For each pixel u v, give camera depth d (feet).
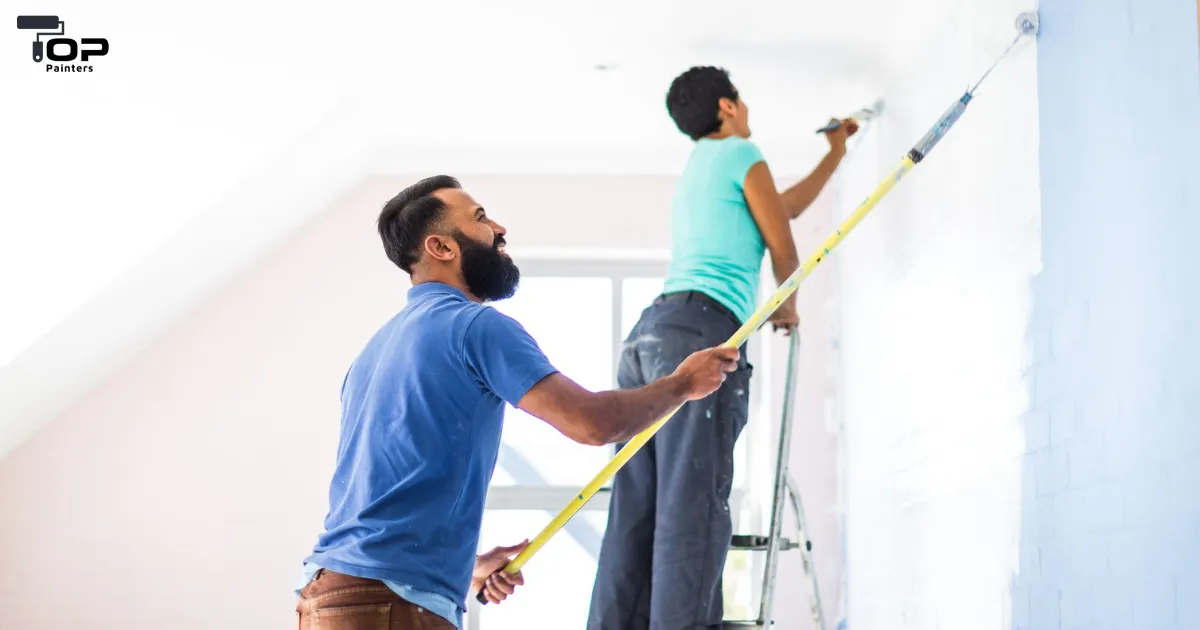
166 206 12.84
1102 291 7.43
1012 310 9.04
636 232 16.58
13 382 14.03
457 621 7.09
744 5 12.11
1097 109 7.54
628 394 7.23
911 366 12.14
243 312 16.40
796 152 15.94
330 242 16.57
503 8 12.26
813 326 16.12
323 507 16.03
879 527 13.48
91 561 15.81
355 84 13.50
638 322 11.02
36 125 12.68
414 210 7.91
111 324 14.47
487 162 16.42
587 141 15.76
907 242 12.30
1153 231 6.80
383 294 16.49
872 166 13.97
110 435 16.07
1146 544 6.83
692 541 10.04
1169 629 6.56
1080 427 7.75
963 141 10.37
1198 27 6.30
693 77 11.55
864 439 14.28
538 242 16.53
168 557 15.87
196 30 12.62
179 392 16.20
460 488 7.08
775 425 16.03
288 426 16.21
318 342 16.38
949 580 10.73
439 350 7.11
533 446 16.78
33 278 12.84
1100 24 7.50
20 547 15.79
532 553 8.49
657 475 10.46
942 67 11.08
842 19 12.28
